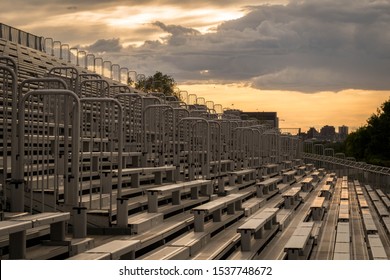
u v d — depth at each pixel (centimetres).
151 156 1473
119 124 1005
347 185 3616
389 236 1692
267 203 1889
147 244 948
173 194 1317
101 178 1032
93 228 995
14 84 874
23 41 2383
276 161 3095
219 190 1658
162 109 1584
